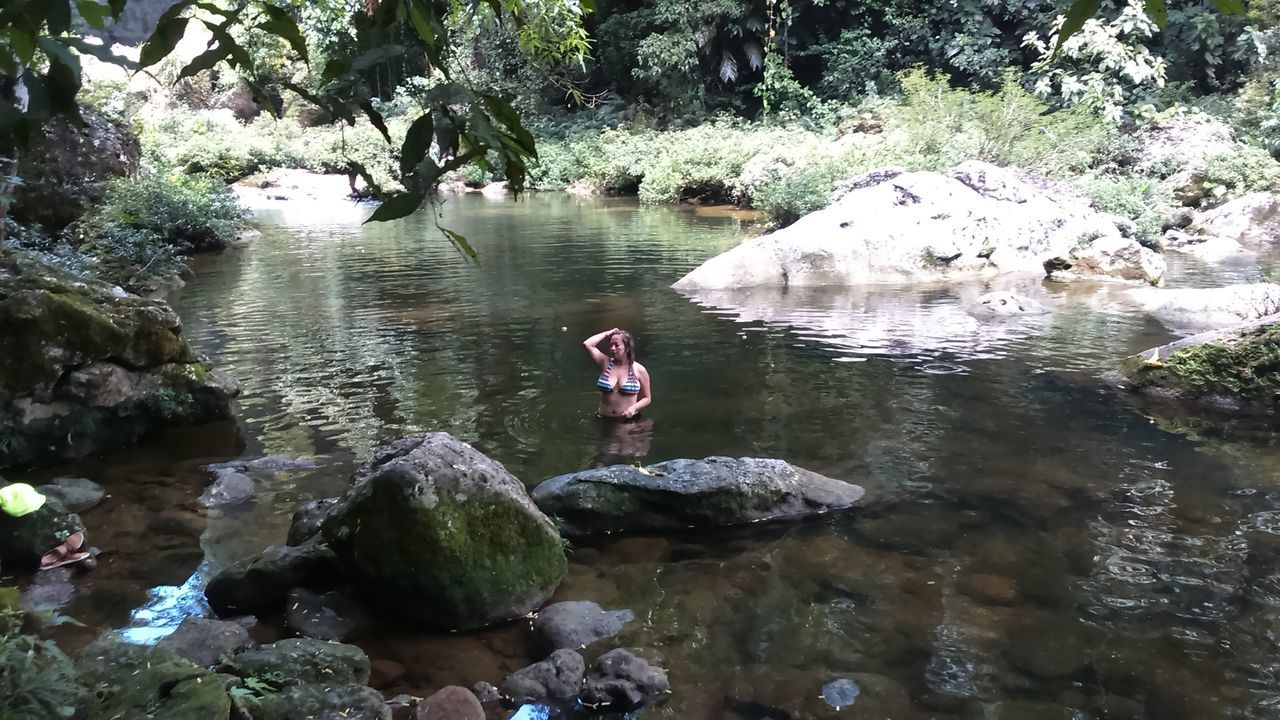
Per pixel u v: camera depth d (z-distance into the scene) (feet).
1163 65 53.62
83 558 12.14
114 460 16.30
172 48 3.08
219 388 18.44
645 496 13.50
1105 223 39.37
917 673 9.48
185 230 42.42
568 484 13.73
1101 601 10.94
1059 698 9.01
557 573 11.72
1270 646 9.89
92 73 45.75
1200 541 12.58
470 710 8.86
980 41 69.10
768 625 10.55
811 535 13.08
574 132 84.64
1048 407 19.10
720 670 9.61
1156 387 20.07
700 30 80.12
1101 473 15.29
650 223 54.85
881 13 78.84
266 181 77.51
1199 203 49.21
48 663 8.10
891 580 11.60
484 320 27.94
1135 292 32.14
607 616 10.78
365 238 48.91
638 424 18.01
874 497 14.37
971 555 12.26
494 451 16.48
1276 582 11.34
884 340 25.27
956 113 52.80
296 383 21.15
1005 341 25.07
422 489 11.29
